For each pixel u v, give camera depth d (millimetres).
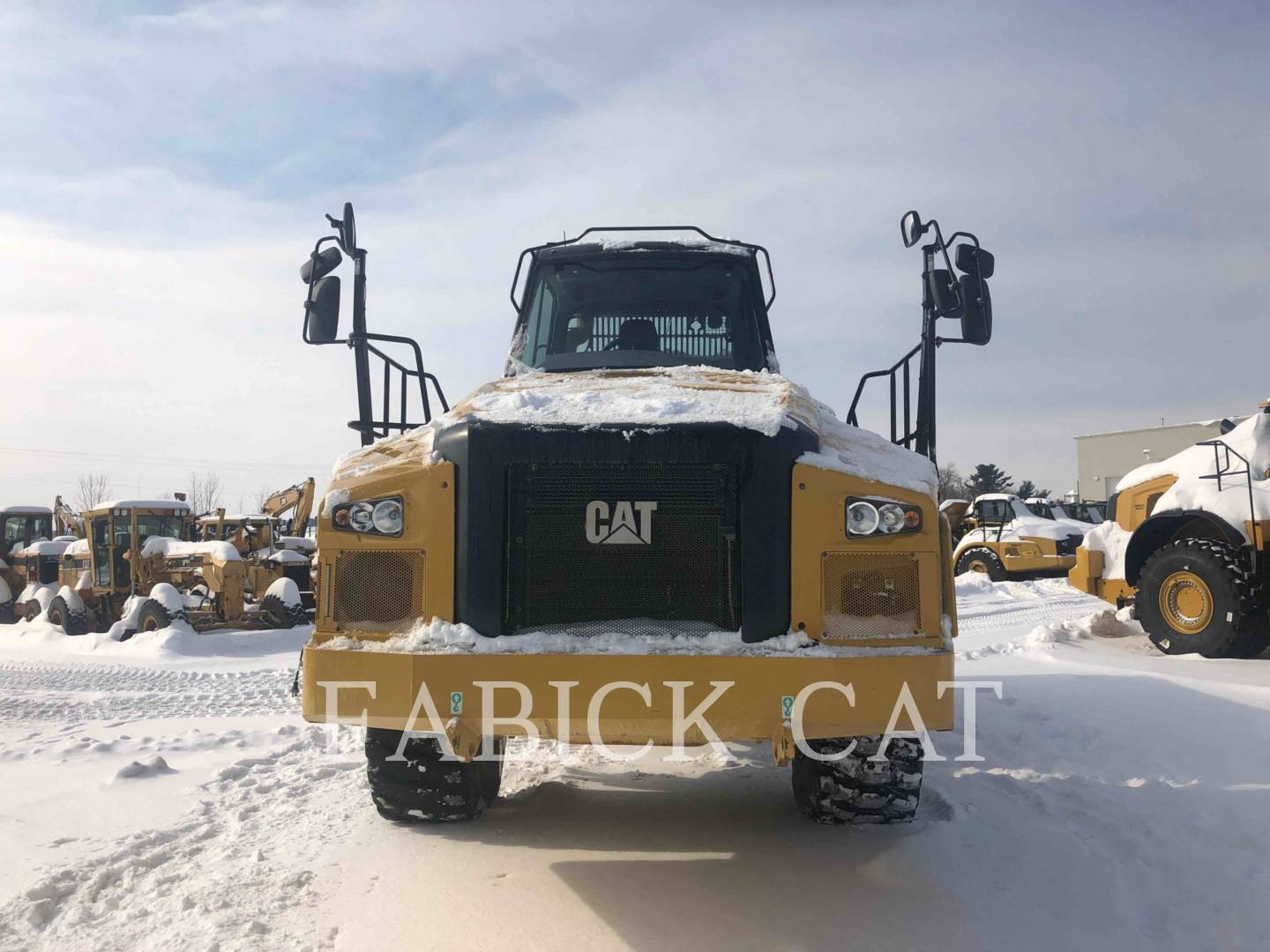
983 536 21516
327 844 3918
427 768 3982
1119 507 10492
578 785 4871
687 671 3180
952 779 4844
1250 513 8414
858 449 3611
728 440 3311
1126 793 4473
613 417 3395
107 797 4785
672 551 3377
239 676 9945
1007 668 8055
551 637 3264
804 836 3906
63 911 3338
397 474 3457
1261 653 8633
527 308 5301
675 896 3340
